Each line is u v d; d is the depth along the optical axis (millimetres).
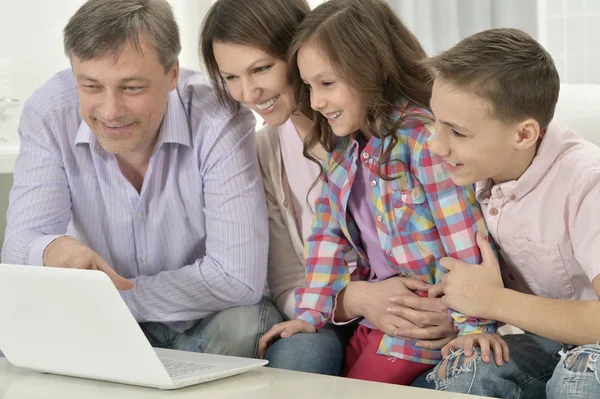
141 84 1497
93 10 1470
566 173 1296
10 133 2467
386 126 1475
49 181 1631
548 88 1285
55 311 1154
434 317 1468
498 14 3092
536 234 1339
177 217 1667
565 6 3092
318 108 1472
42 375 1255
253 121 1682
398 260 1520
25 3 2529
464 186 1418
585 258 1257
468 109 1258
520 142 1288
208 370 1188
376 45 1455
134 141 1540
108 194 1646
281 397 1073
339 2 1486
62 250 1458
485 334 1321
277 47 1517
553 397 1146
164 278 1615
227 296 1597
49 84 1695
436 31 3133
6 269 1162
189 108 1658
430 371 1446
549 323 1248
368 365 1508
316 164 1678
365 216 1563
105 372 1170
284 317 1730
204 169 1627
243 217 1596
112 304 1089
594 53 3053
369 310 1529
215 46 1541
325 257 1581
